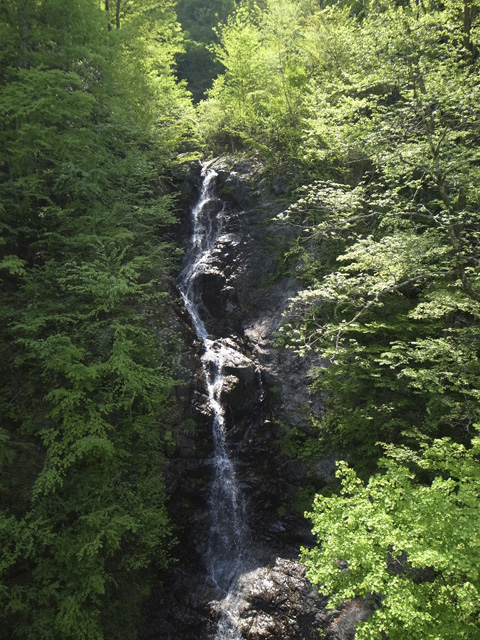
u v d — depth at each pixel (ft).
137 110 59.88
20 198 44.11
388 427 35.12
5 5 44.24
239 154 71.97
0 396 35.94
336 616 31.94
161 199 52.54
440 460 26.30
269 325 50.93
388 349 34.22
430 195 45.73
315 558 21.72
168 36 79.61
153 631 34.40
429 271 29.07
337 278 31.99
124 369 34.73
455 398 33.42
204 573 38.37
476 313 27.17
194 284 57.52
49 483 29.22
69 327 39.88
